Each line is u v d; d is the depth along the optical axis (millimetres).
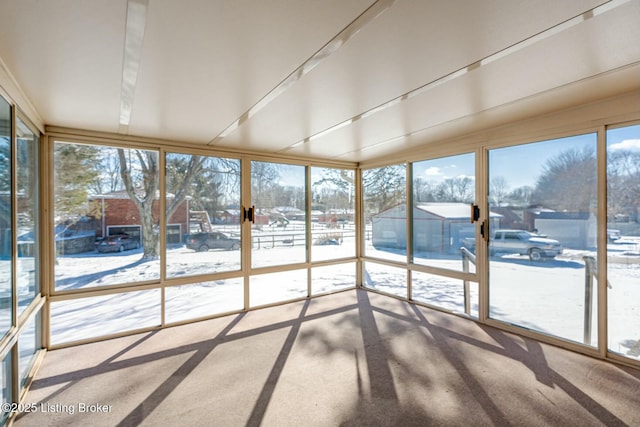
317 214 4938
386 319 3777
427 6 1276
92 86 2049
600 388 2234
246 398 2203
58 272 3037
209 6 1251
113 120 2830
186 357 2814
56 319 3055
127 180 3402
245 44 1561
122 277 3357
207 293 3896
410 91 2230
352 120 2916
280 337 3250
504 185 3324
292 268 4590
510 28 1460
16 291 2078
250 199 4230
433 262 4133
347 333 3340
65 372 2564
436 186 4062
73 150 3121
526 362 2637
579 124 2703
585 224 2740
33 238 2695
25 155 2428
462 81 2072
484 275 3516
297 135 3459
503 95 2357
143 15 1302
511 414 1988
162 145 3574
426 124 3119
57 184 3033
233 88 2115
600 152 2609
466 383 2344
